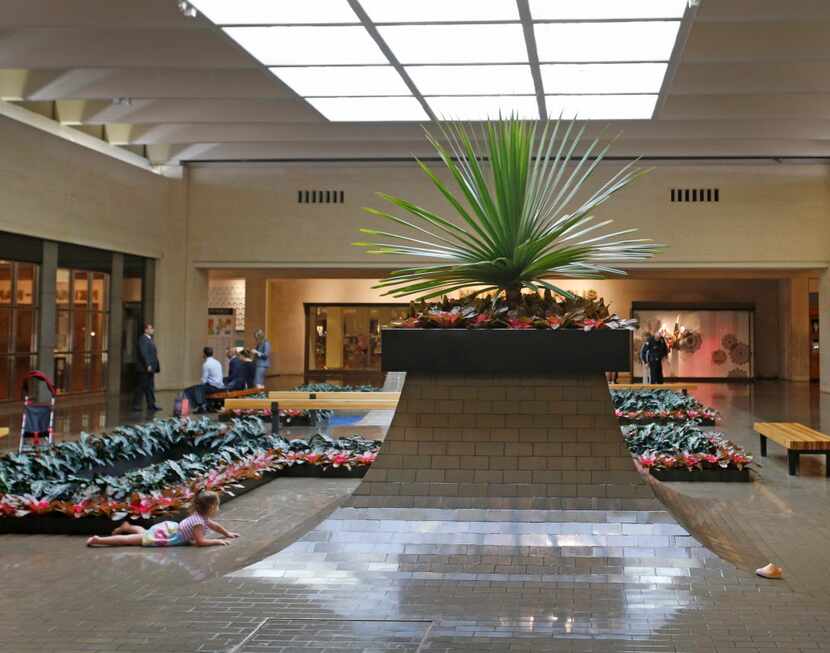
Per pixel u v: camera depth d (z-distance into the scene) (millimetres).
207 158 25609
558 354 5211
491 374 5285
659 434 11102
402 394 5316
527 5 13641
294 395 15242
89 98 18391
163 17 13977
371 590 4473
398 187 25891
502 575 4625
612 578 4578
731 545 5570
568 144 23453
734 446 10367
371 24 14508
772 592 4414
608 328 5273
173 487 7738
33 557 5984
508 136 5473
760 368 36000
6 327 19031
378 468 5227
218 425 11523
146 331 18859
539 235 5625
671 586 4484
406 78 17688
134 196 23953
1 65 15844
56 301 20703
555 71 17141
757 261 25297
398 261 25766
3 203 18469
